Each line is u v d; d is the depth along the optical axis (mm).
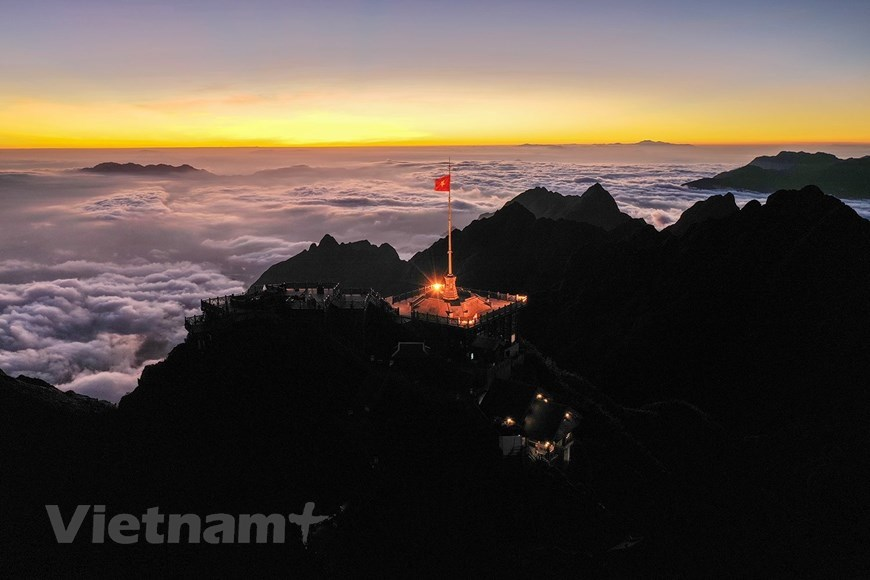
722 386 80562
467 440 57656
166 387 64125
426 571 47156
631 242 108938
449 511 51594
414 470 54906
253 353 65562
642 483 61812
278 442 58062
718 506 62125
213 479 54781
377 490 53656
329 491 54062
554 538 50906
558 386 74875
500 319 79000
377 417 59688
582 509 54219
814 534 60000
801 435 72750
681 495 62406
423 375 64562
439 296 80312
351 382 64250
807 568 55188
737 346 83375
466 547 48938
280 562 48438
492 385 63500
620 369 85125
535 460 57375
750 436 74125
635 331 88875
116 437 59719
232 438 58438
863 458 68125
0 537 49000
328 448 57562
